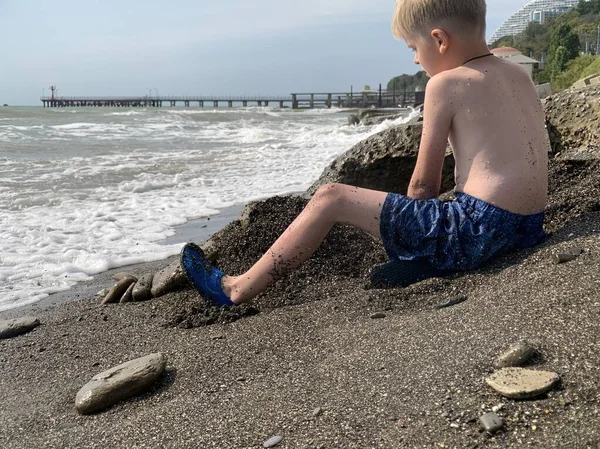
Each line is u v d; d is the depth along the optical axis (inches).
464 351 36.3
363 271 62.7
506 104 48.5
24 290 82.3
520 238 49.7
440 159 50.6
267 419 34.0
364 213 50.1
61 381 48.2
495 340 36.5
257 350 45.1
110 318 63.7
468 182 49.0
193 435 33.9
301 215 52.5
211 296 55.6
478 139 48.3
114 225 116.5
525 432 28.5
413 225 49.1
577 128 92.9
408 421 31.0
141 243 105.1
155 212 128.5
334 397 34.9
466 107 48.6
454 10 49.3
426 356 37.0
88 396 40.8
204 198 144.3
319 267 62.7
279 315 51.6
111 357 51.4
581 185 68.8
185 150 257.8
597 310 36.6
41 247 101.3
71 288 83.4
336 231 68.8
